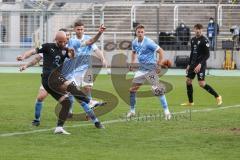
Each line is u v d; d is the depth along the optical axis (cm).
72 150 2981
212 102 5325
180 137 3372
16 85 7031
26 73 9112
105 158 2781
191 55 5031
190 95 5038
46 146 3086
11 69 9906
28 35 10388
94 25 11206
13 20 10394
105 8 11750
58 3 11650
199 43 4991
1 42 10450
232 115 4366
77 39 4306
